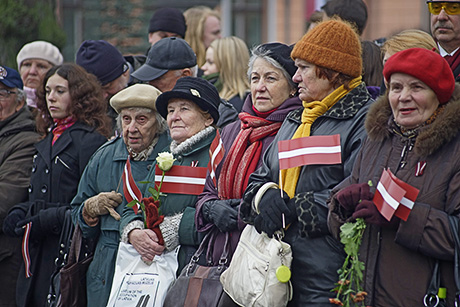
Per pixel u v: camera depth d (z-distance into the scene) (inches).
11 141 504.7
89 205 434.3
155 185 414.6
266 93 391.9
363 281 318.7
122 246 411.8
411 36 394.9
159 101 418.9
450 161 308.3
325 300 337.7
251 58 402.6
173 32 598.5
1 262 500.1
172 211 412.5
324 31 356.5
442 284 307.9
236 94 534.6
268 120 391.9
